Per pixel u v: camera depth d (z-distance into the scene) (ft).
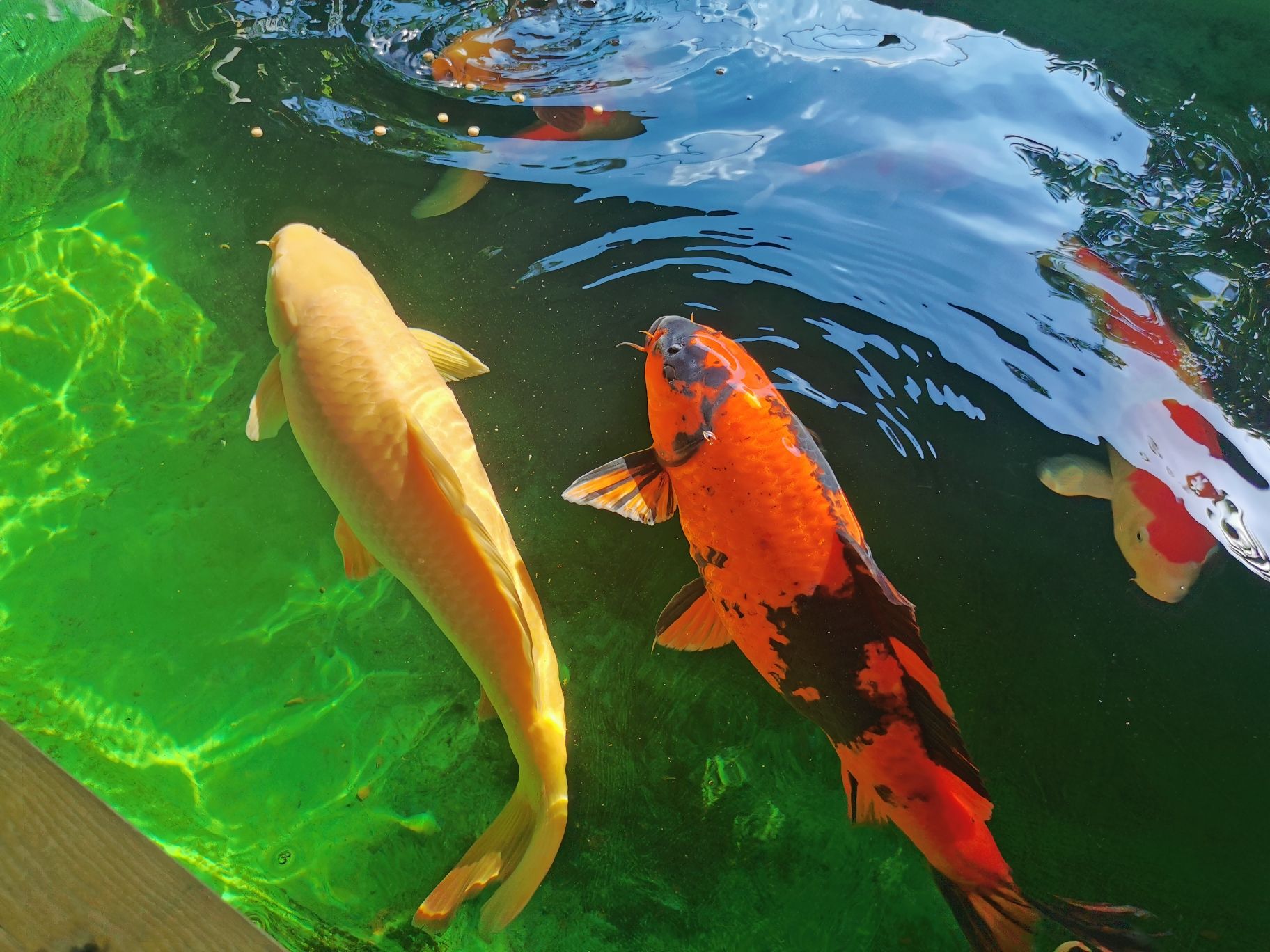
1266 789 2.52
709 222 3.62
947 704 2.12
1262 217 3.53
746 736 2.72
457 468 2.53
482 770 2.74
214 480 3.36
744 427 2.30
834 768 2.65
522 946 2.45
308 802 2.73
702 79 4.13
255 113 4.12
